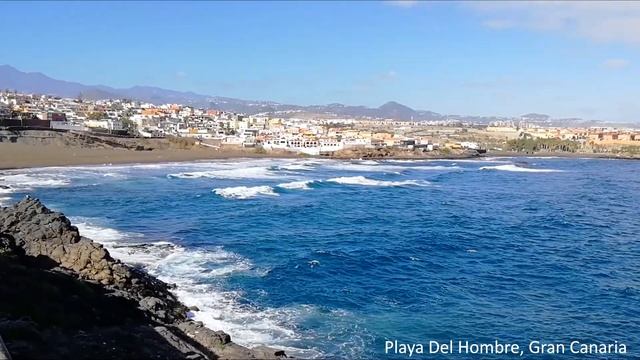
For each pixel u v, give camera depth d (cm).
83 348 1811
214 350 2111
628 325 2920
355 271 3684
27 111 17712
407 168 14888
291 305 2889
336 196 7925
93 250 2822
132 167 10819
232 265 3631
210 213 5828
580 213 7038
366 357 2300
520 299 3288
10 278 2153
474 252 4491
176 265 3544
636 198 8919
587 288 3584
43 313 1983
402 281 3512
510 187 10338
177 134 19262
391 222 5794
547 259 4359
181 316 2553
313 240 4641
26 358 1597
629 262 4369
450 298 3212
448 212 6725
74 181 8031
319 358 2236
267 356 2078
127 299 2447
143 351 1894
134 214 5556
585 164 18450
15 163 9719
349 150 18575
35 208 3500
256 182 9388
